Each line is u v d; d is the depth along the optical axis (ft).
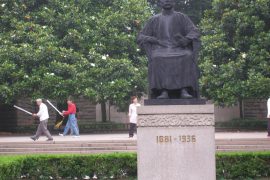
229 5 96.94
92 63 92.17
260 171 47.85
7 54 90.43
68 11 97.60
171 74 33.19
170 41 34.37
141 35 34.96
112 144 64.64
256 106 114.62
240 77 90.33
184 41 34.12
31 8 99.35
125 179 48.65
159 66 33.40
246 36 92.89
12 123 110.11
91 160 49.19
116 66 92.27
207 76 91.25
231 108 116.26
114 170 48.88
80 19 97.30
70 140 67.92
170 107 32.01
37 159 49.16
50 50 90.79
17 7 96.22
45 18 96.48
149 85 33.71
